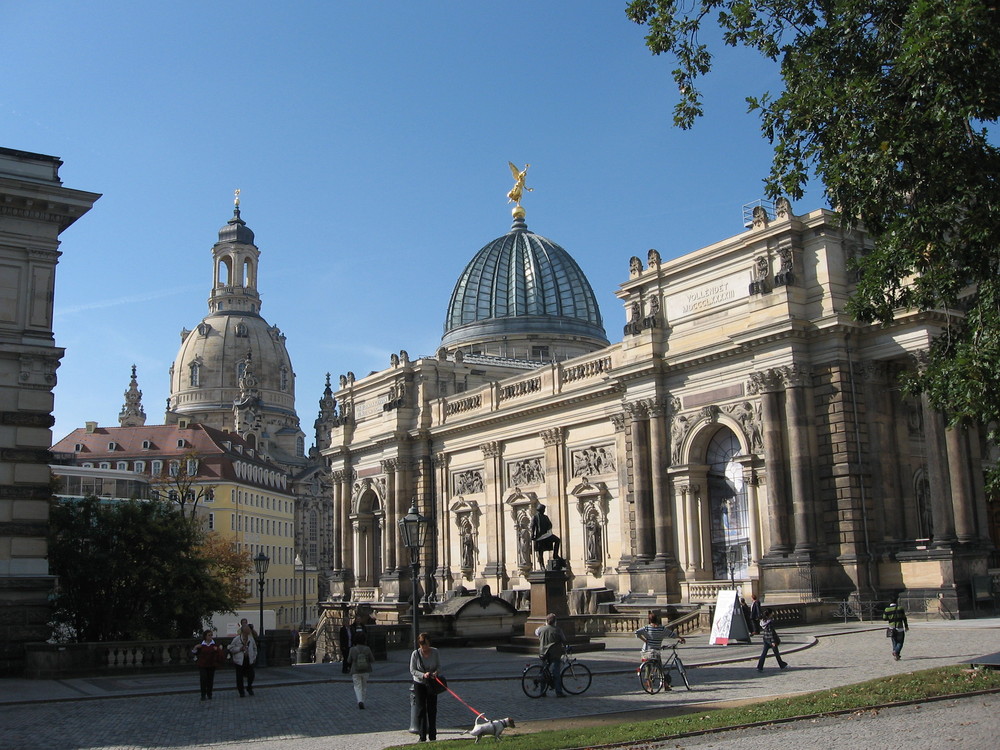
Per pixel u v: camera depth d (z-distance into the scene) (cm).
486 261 13450
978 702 2495
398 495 10419
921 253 2884
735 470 7106
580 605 7525
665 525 7281
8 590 4978
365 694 3556
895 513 6297
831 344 6372
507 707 3291
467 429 9762
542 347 12712
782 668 3838
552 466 8750
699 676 3806
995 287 2811
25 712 3509
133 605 6122
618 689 3600
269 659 5200
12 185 5188
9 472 5097
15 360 5197
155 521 6209
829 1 3134
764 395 6575
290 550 19012
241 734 2961
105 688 4150
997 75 2570
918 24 2606
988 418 2798
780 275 6519
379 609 8319
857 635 5038
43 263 5328
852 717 2427
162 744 2802
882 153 2761
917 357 6097
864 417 6356
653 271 7569
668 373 7419
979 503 6656
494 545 9306
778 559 6322
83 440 16950
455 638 6094
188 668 4928
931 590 5791
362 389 11500
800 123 3070
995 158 2712
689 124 3416
